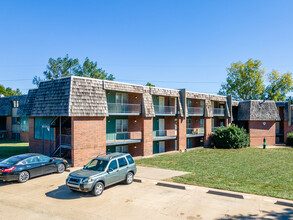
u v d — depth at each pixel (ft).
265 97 190.29
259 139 121.19
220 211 31.91
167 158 80.69
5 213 31.45
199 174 54.90
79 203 34.91
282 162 73.67
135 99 88.02
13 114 138.72
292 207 33.73
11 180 45.29
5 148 95.30
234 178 51.90
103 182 39.63
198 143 120.88
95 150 67.00
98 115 67.05
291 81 179.83
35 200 36.45
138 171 57.11
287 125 129.29
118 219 29.19
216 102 127.65
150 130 85.81
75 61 177.27
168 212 31.45
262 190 42.34
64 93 64.54
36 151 80.02
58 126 73.41
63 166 56.08
